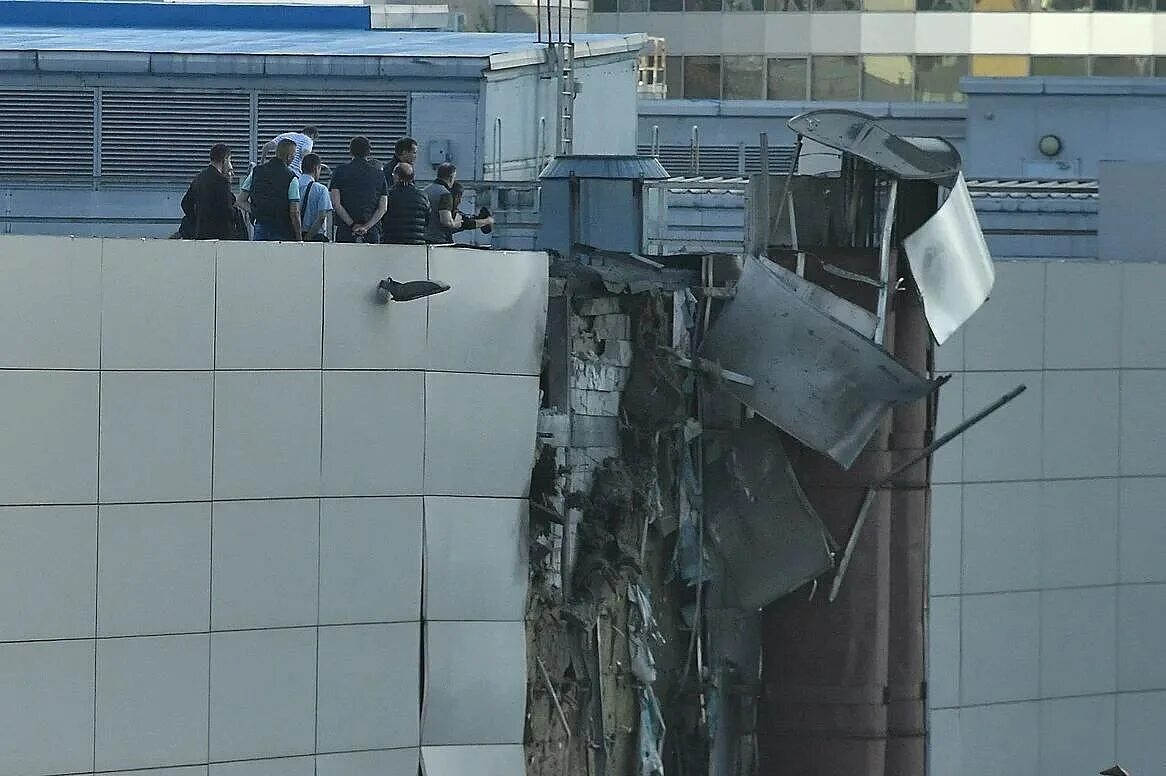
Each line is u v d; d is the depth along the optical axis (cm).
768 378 9538
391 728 8675
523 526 8938
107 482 8100
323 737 8544
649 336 9706
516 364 8912
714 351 9619
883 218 9850
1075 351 11894
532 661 9075
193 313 8244
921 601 10044
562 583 9262
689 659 9744
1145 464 12219
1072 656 12000
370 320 8588
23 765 7962
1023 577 11775
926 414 10012
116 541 8125
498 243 12812
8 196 14175
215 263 8288
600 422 9488
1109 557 12112
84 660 8069
